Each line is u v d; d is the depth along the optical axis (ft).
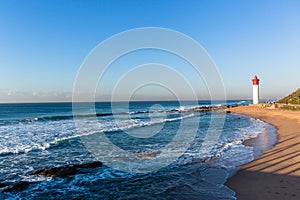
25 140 51.03
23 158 36.60
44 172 28.53
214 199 20.70
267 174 26.81
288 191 21.62
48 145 45.73
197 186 24.08
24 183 24.97
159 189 23.57
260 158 34.24
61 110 186.60
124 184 25.20
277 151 38.22
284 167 29.04
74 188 24.23
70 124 82.69
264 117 107.55
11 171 30.04
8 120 97.25
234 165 31.19
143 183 25.44
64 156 37.96
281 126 73.36
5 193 22.98
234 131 65.77
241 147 42.80
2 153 39.29
